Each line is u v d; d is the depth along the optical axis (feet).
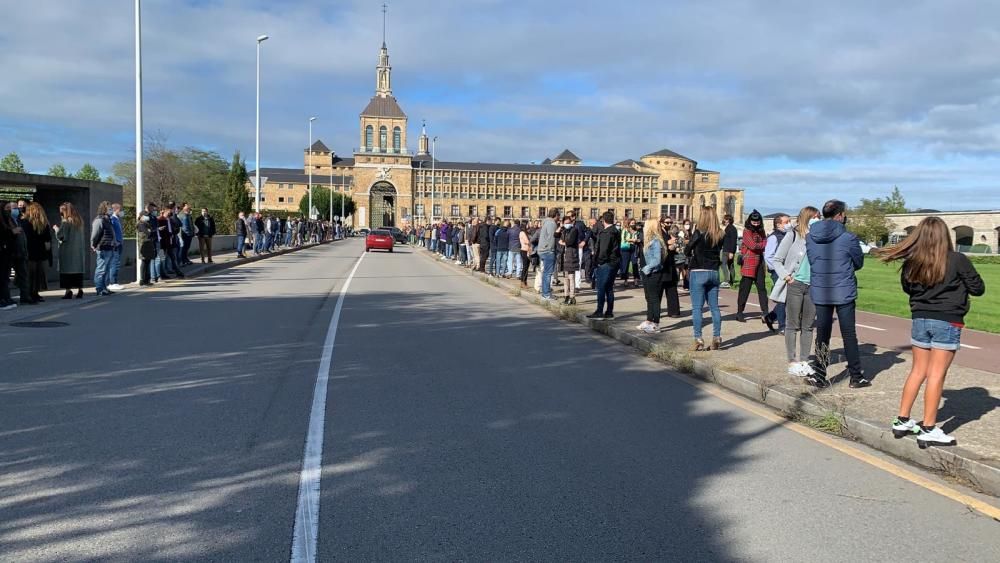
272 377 25.86
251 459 17.03
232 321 39.93
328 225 255.91
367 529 13.37
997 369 28.91
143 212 58.75
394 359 30.04
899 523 14.32
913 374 18.83
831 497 15.67
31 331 34.68
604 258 41.73
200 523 13.39
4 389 23.12
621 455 18.22
